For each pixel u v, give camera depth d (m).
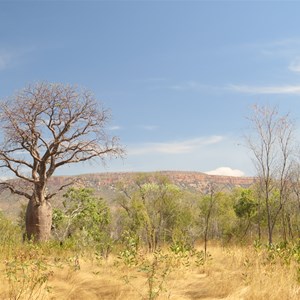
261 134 17.78
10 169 21.50
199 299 6.86
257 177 19.36
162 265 10.18
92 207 24.73
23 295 5.88
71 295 6.61
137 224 25.12
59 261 10.22
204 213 30.17
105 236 13.71
